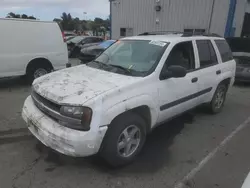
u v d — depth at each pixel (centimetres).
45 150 362
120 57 401
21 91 692
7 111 520
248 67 868
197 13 1498
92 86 305
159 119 371
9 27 688
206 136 434
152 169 325
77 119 272
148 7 1730
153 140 411
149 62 366
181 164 340
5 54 687
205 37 485
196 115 541
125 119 308
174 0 1579
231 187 295
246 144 408
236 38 1085
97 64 410
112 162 310
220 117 534
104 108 280
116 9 1945
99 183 292
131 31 1881
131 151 332
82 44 1675
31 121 322
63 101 281
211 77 477
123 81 321
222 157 362
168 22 1645
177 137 426
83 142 271
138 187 288
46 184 287
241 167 338
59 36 794
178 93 390
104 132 282
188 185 295
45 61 776
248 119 529
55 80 338
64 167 321
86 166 325
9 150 360
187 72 416
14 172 307
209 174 318
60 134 277
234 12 1380
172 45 389
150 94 336
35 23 740
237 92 788
